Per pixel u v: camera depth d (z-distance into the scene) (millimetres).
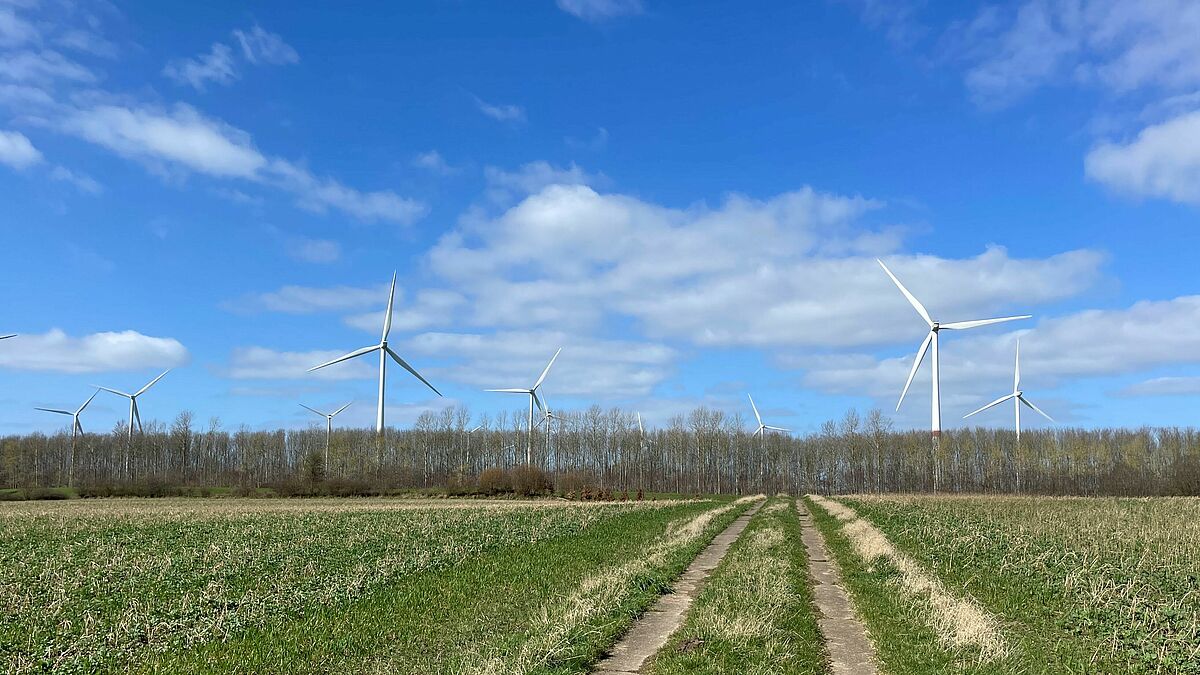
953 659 13695
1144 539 35469
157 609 18234
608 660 13891
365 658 14273
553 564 26672
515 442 145250
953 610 16641
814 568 26734
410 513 54094
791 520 51438
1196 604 19125
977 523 42469
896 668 13266
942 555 28516
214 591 20281
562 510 58031
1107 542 33500
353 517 49719
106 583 22141
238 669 13391
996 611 18531
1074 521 46531
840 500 83750
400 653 14633
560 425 152500
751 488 154375
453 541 33156
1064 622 17047
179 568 24953
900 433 152625
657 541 35906
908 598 19016
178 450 141750
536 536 36781
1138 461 120500
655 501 87438
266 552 29156
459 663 13695
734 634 14516
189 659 13953
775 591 18766
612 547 32625
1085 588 20188
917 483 140625
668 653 13766
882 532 38688
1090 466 129000
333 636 15750
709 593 19359
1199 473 101125
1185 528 41844
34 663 13758
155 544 33031
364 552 29297
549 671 12711
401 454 140125
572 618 15914
